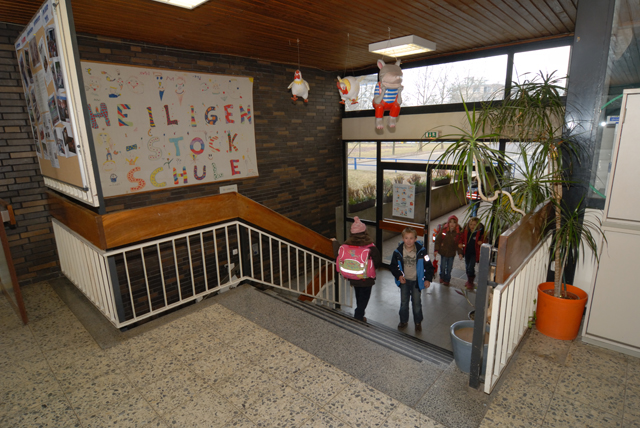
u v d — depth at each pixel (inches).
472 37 183.0
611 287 91.6
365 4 127.5
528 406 75.0
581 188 106.9
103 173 168.9
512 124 111.5
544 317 100.3
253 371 87.6
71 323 111.6
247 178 228.8
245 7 126.5
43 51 98.4
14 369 90.0
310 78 256.2
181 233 114.8
